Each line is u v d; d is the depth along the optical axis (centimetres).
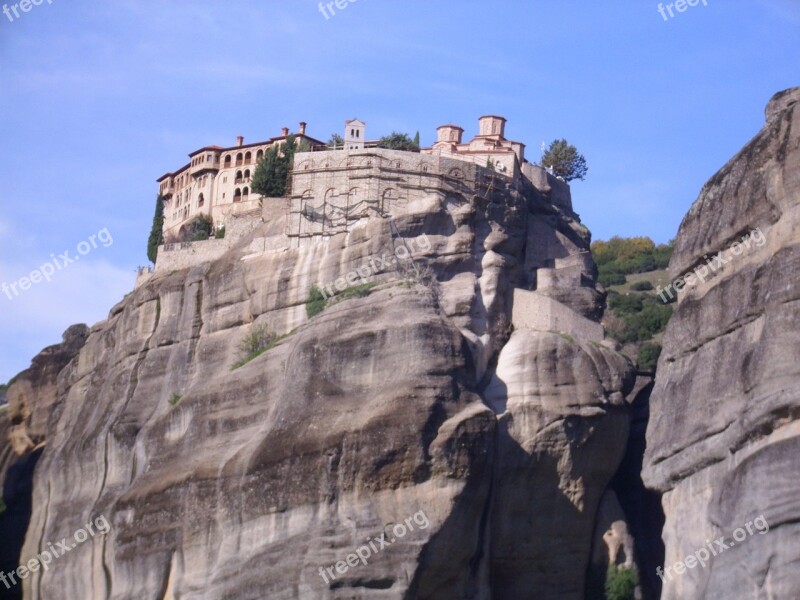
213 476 7888
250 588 7462
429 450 7469
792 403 6391
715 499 6669
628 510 8444
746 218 7100
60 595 8894
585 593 8144
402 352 7788
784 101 7306
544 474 8125
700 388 7069
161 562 8025
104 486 8938
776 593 6175
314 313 8344
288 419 7750
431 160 8712
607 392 8275
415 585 7331
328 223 8706
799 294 6588
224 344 8788
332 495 7475
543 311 8575
